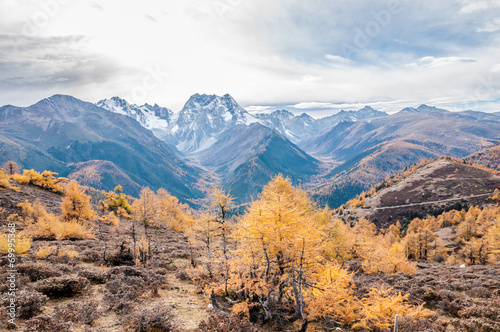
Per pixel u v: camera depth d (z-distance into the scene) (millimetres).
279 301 11438
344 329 10273
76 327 8234
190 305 11586
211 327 8648
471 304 11852
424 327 9672
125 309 9891
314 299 10422
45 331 7293
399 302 10773
